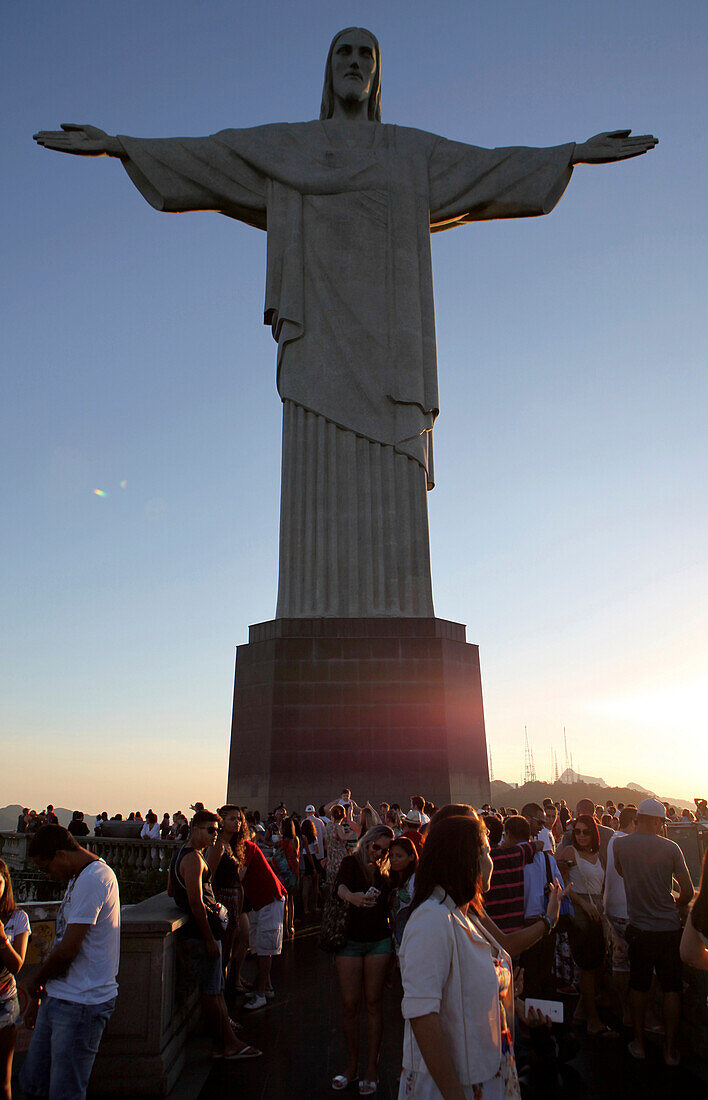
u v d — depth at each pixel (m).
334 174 28.08
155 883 23.67
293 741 23.61
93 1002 5.82
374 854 7.86
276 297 27.31
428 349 27.59
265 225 29.67
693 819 26.75
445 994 3.53
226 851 9.49
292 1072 8.01
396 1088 7.55
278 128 28.72
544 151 29.00
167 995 7.79
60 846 6.11
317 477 26.19
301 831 18.67
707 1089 7.41
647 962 8.36
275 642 24.36
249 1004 10.55
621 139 28.95
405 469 26.42
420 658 24.45
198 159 27.95
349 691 24.08
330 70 30.16
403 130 29.36
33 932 8.92
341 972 7.66
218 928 8.21
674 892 10.52
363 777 23.42
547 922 5.19
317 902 20.47
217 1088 7.54
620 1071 7.94
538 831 9.88
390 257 27.72
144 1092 7.24
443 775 23.48
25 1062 5.81
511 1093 3.58
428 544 26.09
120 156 27.73
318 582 25.47
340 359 26.97
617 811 22.16
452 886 3.72
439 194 28.70
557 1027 8.05
